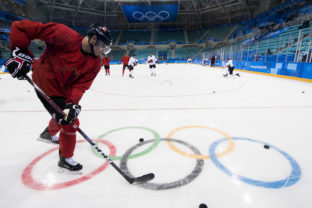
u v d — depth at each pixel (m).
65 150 1.47
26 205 1.23
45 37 1.18
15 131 2.51
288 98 4.41
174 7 29.42
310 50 9.22
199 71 13.98
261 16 26.44
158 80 8.45
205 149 1.97
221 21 34.19
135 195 1.31
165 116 3.12
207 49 33.28
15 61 1.17
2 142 2.16
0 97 4.71
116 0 27.53
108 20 34.97
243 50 18.84
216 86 6.45
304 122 2.76
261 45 17.03
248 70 13.11
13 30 1.15
